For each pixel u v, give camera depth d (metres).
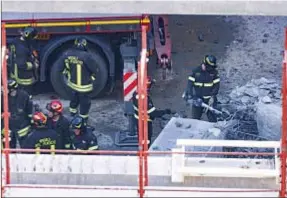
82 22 37.78
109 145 36.00
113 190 22.52
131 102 35.97
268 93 37.25
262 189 22.89
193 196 22.23
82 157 24.42
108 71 38.72
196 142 24.28
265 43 45.62
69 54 36.81
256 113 34.22
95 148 30.19
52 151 23.20
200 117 36.12
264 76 42.22
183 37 46.00
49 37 38.56
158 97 40.12
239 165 24.27
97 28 37.84
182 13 30.95
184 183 23.56
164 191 22.38
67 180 23.98
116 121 38.12
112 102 39.72
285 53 21.73
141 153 21.89
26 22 37.78
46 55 38.66
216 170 23.48
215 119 35.66
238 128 33.50
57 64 38.47
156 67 41.81
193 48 44.91
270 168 24.06
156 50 40.72
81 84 36.47
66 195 22.31
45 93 40.44
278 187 23.17
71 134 30.31
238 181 23.45
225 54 44.41
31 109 32.75
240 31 46.88
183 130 32.16
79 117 29.98
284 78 21.56
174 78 41.75
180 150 24.53
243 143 24.22
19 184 23.50
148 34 38.78
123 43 38.38
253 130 33.72
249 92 37.47
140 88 21.69
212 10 30.83
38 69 38.88
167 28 41.41
